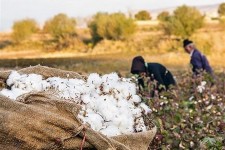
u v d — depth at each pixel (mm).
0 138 3557
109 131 3938
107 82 4414
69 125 3631
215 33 38562
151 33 43031
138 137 3998
